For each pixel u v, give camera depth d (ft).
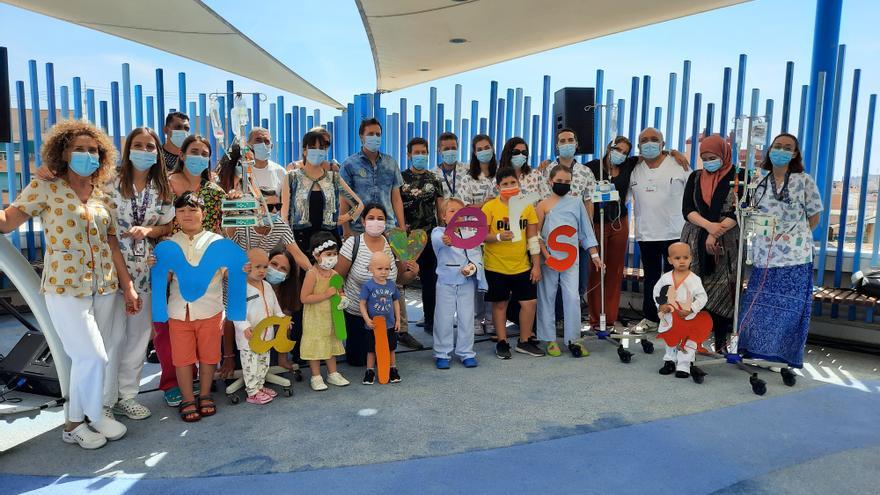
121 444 10.53
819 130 18.81
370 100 22.76
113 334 10.89
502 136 23.16
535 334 18.62
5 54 15.80
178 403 12.38
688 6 22.03
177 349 11.42
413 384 13.91
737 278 14.70
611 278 18.52
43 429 11.15
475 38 27.50
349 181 16.35
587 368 15.25
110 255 10.37
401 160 24.18
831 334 18.11
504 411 12.20
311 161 14.75
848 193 18.58
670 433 11.12
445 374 14.73
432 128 23.57
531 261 16.33
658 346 17.40
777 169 14.66
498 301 16.07
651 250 18.30
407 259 14.65
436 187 17.88
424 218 17.84
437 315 15.26
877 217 18.47
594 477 9.40
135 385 11.80
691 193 15.81
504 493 8.89
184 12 23.81
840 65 18.28
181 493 8.85
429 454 10.18
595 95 20.99
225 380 13.56
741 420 11.81
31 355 12.77
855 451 10.42
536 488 9.05
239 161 13.73
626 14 23.41
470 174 17.97
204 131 22.20
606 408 12.42
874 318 17.54
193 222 11.50
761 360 15.20
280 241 13.47
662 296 14.62
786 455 10.25
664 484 9.20
